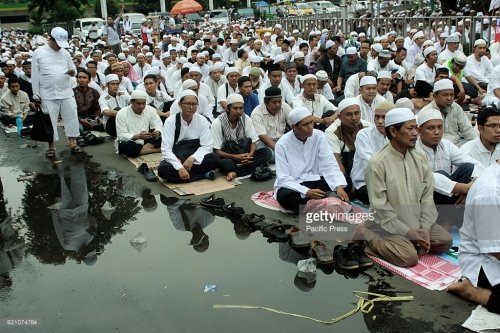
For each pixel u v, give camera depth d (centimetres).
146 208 528
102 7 3397
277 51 1289
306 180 488
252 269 392
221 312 335
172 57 1340
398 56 1053
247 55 1215
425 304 332
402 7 2544
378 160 384
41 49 705
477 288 321
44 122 712
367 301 339
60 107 736
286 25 2050
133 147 698
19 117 904
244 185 579
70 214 522
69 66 728
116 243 450
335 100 834
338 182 478
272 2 5316
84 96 891
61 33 698
